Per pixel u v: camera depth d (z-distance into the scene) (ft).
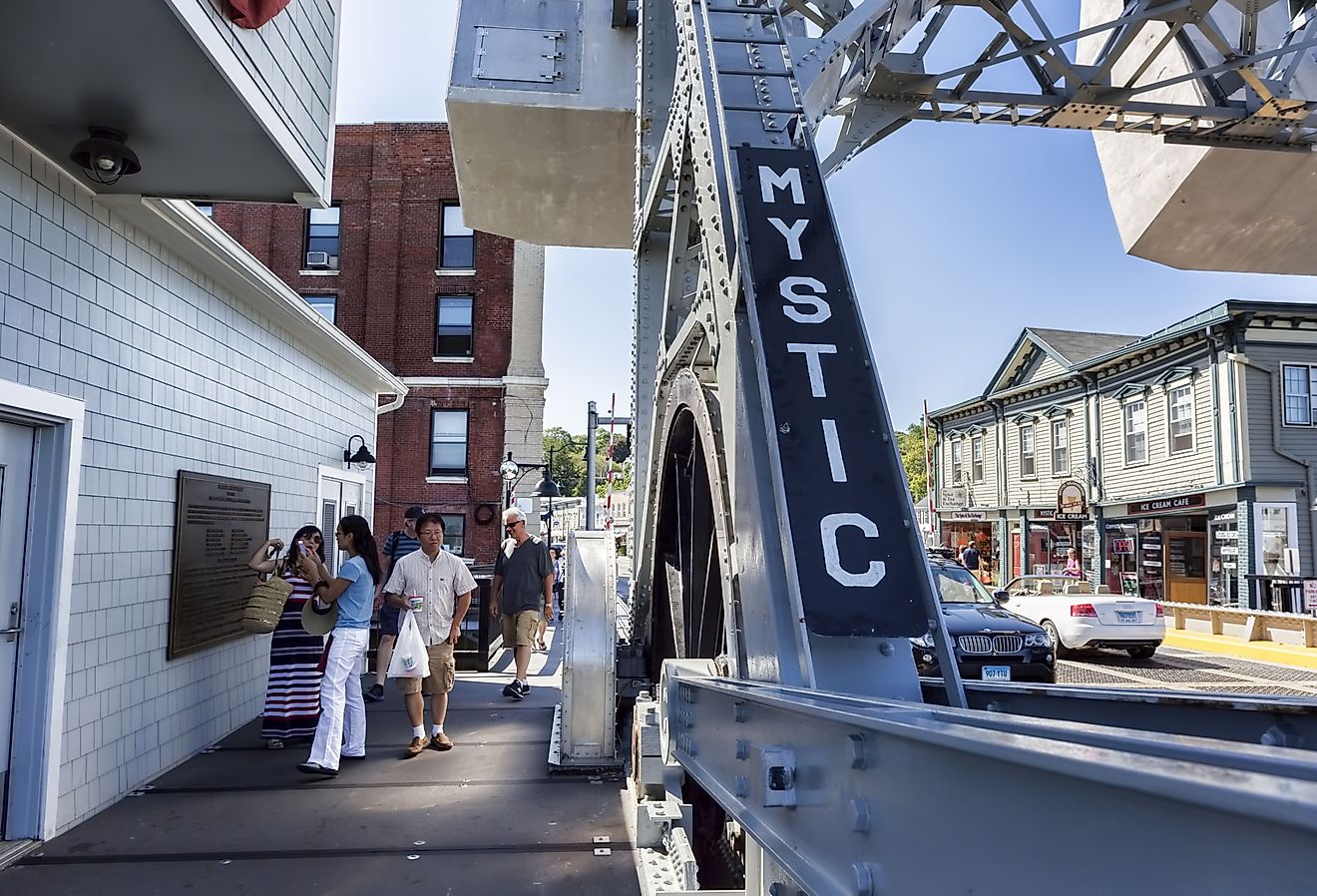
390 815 15.74
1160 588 68.85
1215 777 1.81
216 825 15.12
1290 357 61.16
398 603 20.51
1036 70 20.02
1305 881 1.60
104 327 15.78
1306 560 59.93
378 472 68.39
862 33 18.86
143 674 17.31
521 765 19.07
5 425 13.89
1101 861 2.20
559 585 54.90
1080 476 78.89
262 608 20.06
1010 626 29.55
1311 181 22.34
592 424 36.01
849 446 6.84
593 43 24.81
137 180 15.58
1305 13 19.57
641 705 15.30
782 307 7.44
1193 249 24.94
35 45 11.86
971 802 2.90
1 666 13.82
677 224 11.71
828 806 4.34
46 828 14.16
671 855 12.45
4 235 13.14
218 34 12.33
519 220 31.27
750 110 9.12
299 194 16.81
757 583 7.21
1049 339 84.02
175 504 18.52
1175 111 20.18
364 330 69.62
